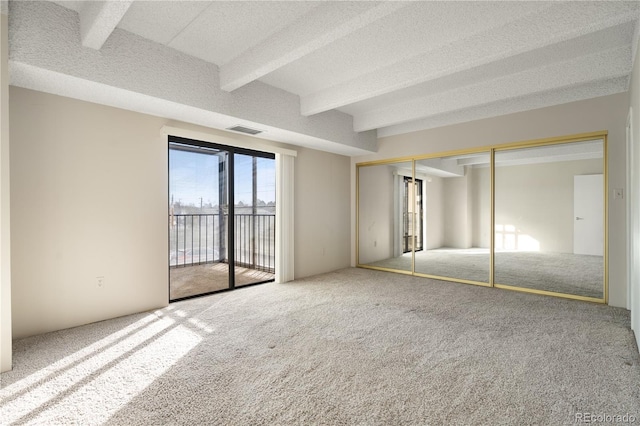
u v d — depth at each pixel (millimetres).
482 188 5156
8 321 2055
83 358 2225
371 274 5215
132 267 3182
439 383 1909
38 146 2617
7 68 2012
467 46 2668
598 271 4297
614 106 3408
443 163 5195
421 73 2955
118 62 2531
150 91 2707
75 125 2805
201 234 3957
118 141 3062
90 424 1542
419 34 2611
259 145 4277
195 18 2393
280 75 3408
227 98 3256
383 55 2918
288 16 2369
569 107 3688
